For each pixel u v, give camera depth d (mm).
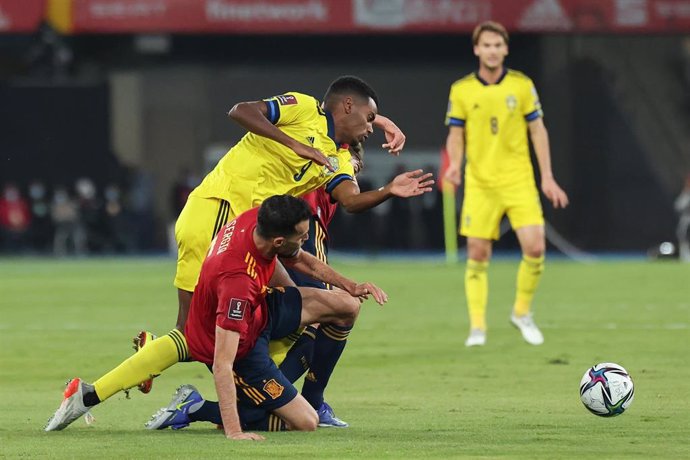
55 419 24797
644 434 23750
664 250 104875
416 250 124125
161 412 25000
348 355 39750
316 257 26422
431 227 123875
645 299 61750
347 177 27109
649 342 42438
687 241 116312
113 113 127875
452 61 130875
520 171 42719
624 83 127312
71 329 48781
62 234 118125
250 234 23500
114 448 22109
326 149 27016
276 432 24391
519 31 115438
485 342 43281
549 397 30000
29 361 38750
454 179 43469
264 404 24312
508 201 42500
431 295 65875
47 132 122188
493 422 25703
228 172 27500
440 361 37969
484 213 42781
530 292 42500
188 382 33969
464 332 47031
